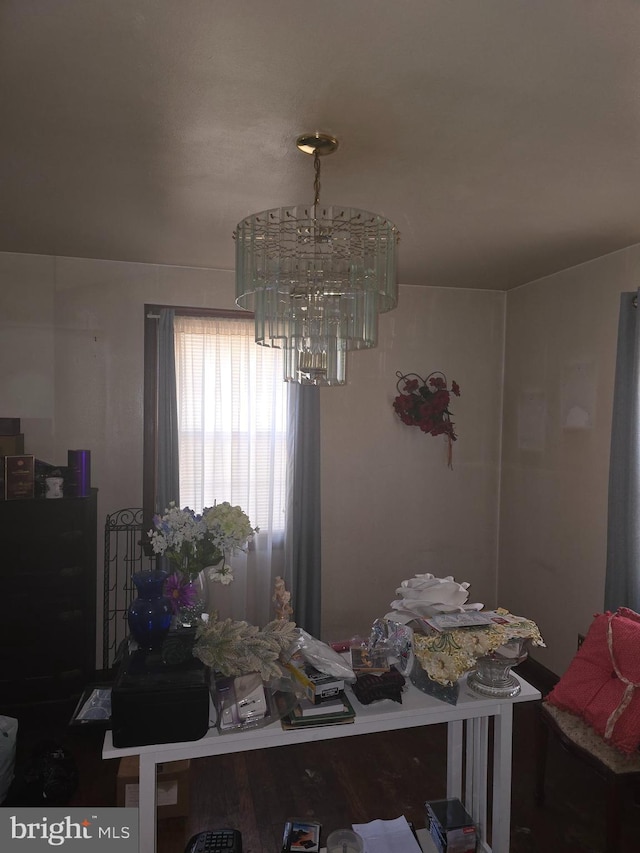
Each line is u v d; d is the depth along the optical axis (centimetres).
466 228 275
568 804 252
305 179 219
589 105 164
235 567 358
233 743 162
